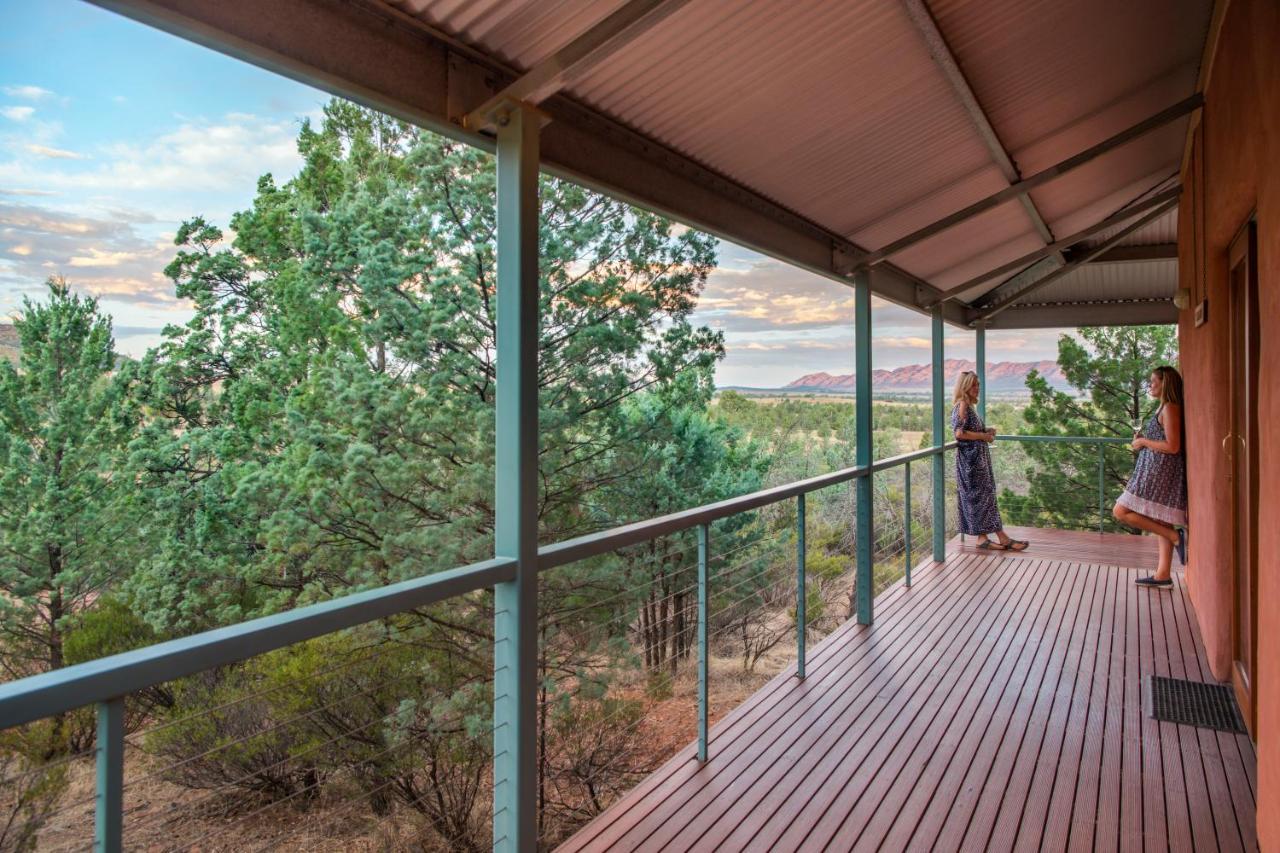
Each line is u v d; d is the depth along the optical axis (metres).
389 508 8.46
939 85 3.18
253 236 12.27
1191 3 3.17
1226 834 2.42
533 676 2.17
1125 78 3.79
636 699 8.40
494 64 2.20
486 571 2.00
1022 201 4.91
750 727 3.20
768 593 11.85
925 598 5.23
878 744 3.04
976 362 8.48
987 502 6.80
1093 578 5.77
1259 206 2.29
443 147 9.13
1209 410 3.91
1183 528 5.53
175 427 11.45
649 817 2.51
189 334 11.86
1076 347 13.67
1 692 1.09
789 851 2.32
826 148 3.41
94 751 1.23
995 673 3.82
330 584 8.52
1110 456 12.55
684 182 3.23
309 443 8.70
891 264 5.39
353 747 6.87
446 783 6.98
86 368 11.19
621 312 9.96
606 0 2.02
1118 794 2.66
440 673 7.50
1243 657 3.45
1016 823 2.48
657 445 10.60
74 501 10.34
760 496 3.27
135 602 9.77
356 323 9.40
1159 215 5.60
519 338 2.12
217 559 9.70
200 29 1.54
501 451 2.17
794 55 2.62
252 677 7.11
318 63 1.77
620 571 8.83
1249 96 2.46
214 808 6.61
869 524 4.64
